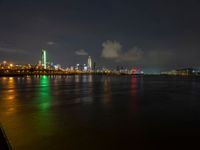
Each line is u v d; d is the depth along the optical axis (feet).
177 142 43.78
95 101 107.24
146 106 91.56
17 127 54.19
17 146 41.01
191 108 86.89
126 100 113.39
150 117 67.92
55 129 52.54
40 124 57.52
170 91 178.60
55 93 150.10
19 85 240.94
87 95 138.41
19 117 66.08
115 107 88.28
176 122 61.16
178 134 49.32
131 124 58.39
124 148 40.40
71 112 75.77
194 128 54.49
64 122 60.03
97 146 41.14
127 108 86.28
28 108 83.46
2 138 40.96
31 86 224.74
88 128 53.78
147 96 134.00
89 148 40.19
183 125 57.72
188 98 125.29
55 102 102.06
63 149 39.68
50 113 73.26
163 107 89.51
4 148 36.24
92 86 236.63
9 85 239.71
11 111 76.48
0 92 154.81
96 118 65.62
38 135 47.80
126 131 51.57
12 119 63.21
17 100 108.78
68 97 124.98
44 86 226.79
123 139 45.50
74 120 62.80
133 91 175.11
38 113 73.15
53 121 61.05
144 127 55.47
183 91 179.22
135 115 70.95
